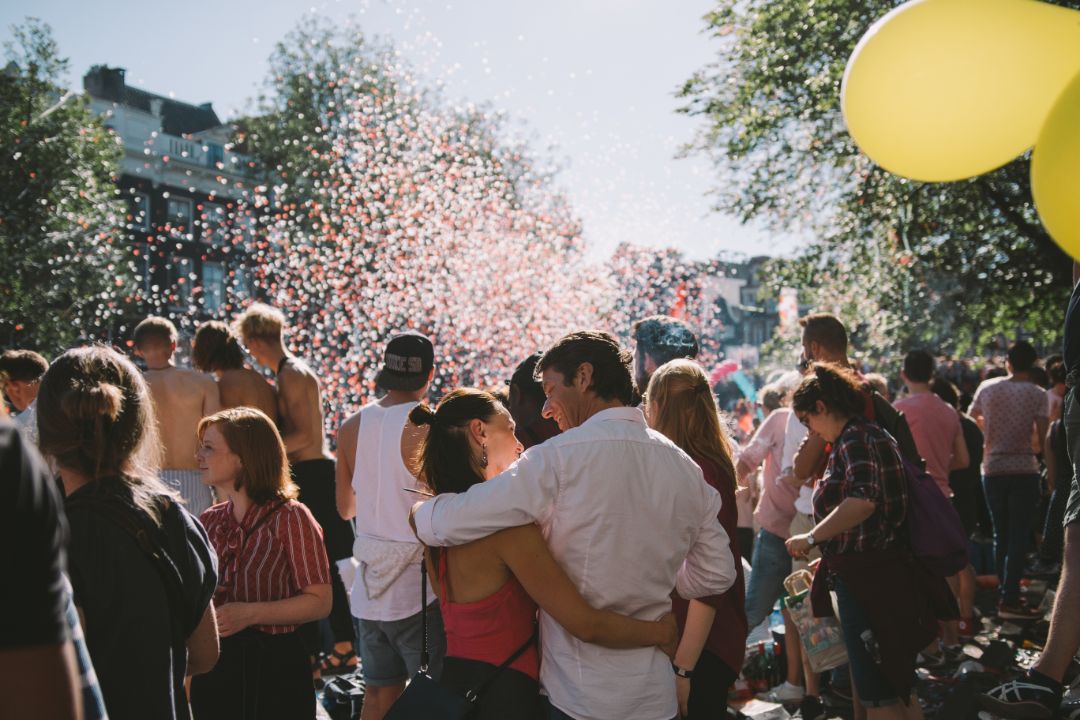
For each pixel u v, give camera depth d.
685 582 2.54
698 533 2.46
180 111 38.78
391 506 3.62
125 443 2.02
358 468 3.72
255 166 31.41
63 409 1.97
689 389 3.04
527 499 2.20
